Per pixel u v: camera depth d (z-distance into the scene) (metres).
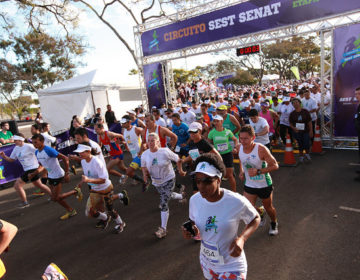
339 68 8.09
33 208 6.31
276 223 3.93
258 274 3.16
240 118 10.33
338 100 8.25
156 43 12.28
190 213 2.12
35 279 3.61
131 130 7.00
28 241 4.70
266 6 9.10
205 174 1.81
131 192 6.58
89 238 4.55
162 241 4.16
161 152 4.08
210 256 2.02
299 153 7.75
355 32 7.70
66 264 3.85
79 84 14.86
